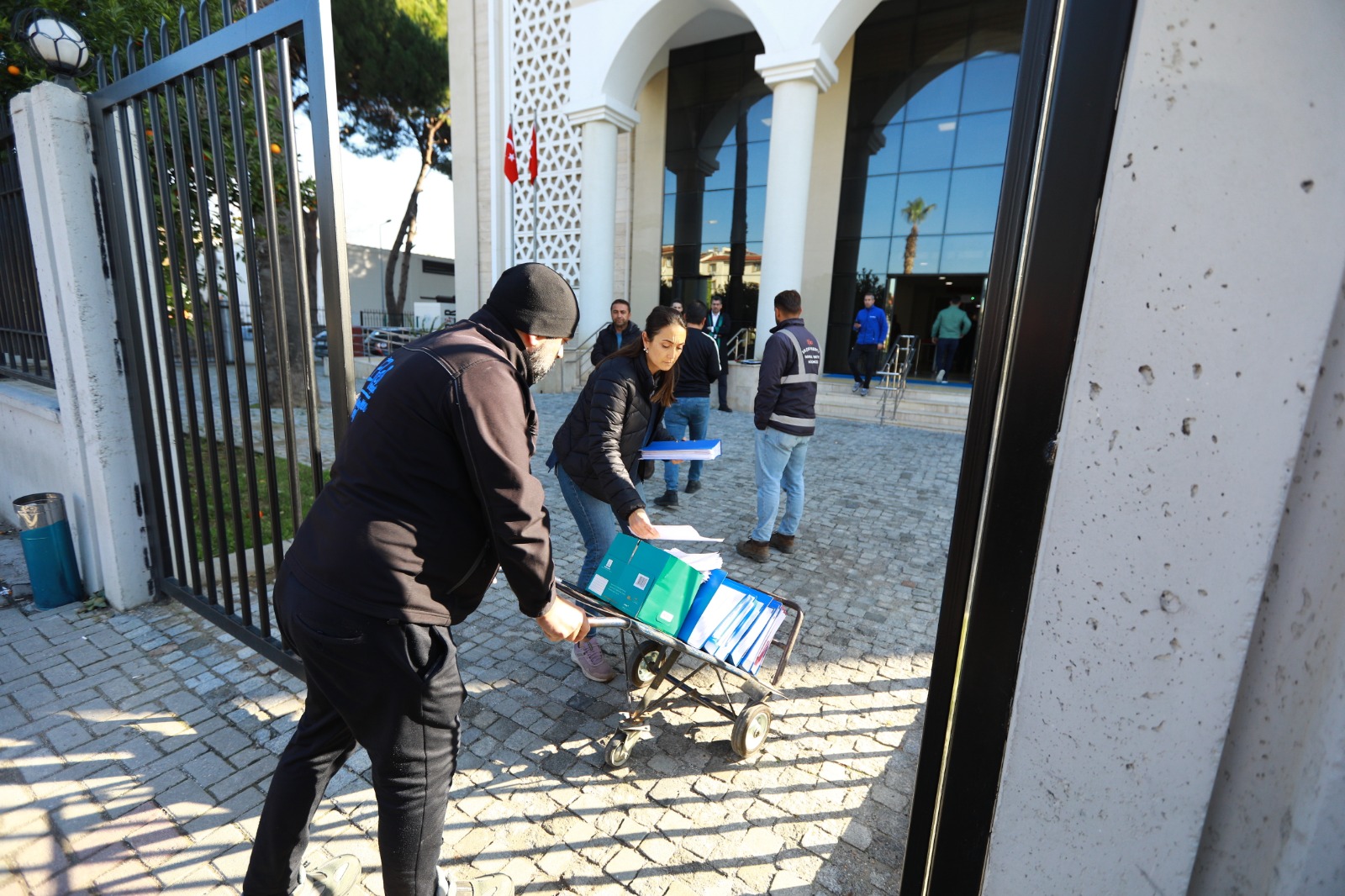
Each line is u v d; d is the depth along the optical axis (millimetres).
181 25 2627
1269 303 780
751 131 14594
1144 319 839
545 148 13508
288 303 9820
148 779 2367
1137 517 882
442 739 1556
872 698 3023
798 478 4668
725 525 5355
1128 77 818
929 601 4051
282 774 1657
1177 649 892
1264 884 877
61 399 3406
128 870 2014
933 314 16484
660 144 15375
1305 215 757
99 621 3404
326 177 2105
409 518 1456
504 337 1615
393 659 1449
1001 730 1110
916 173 13305
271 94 8711
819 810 2326
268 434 2529
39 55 2998
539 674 3098
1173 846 947
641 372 2771
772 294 11234
